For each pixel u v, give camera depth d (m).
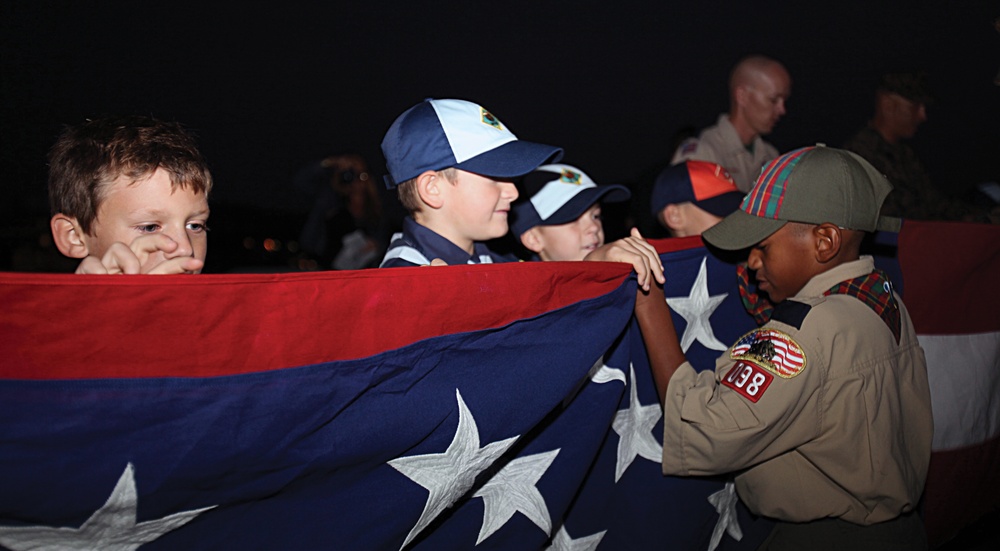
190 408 1.31
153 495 1.29
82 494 1.23
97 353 1.24
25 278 1.17
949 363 2.97
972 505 3.13
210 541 1.39
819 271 2.09
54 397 1.21
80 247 1.67
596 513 2.18
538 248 2.92
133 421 1.27
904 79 4.89
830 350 1.94
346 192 5.76
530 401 1.81
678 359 2.12
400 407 1.58
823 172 2.04
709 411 1.95
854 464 1.99
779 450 1.98
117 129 1.65
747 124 5.03
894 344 2.07
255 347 1.38
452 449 1.69
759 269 2.19
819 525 2.08
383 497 1.60
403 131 2.24
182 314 1.29
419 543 1.76
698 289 2.34
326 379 1.47
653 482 2.27
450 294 1.65
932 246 2.89
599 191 2.84
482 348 1.74
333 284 1.47
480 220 2.23
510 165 2.17
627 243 2.14
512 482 1.91
